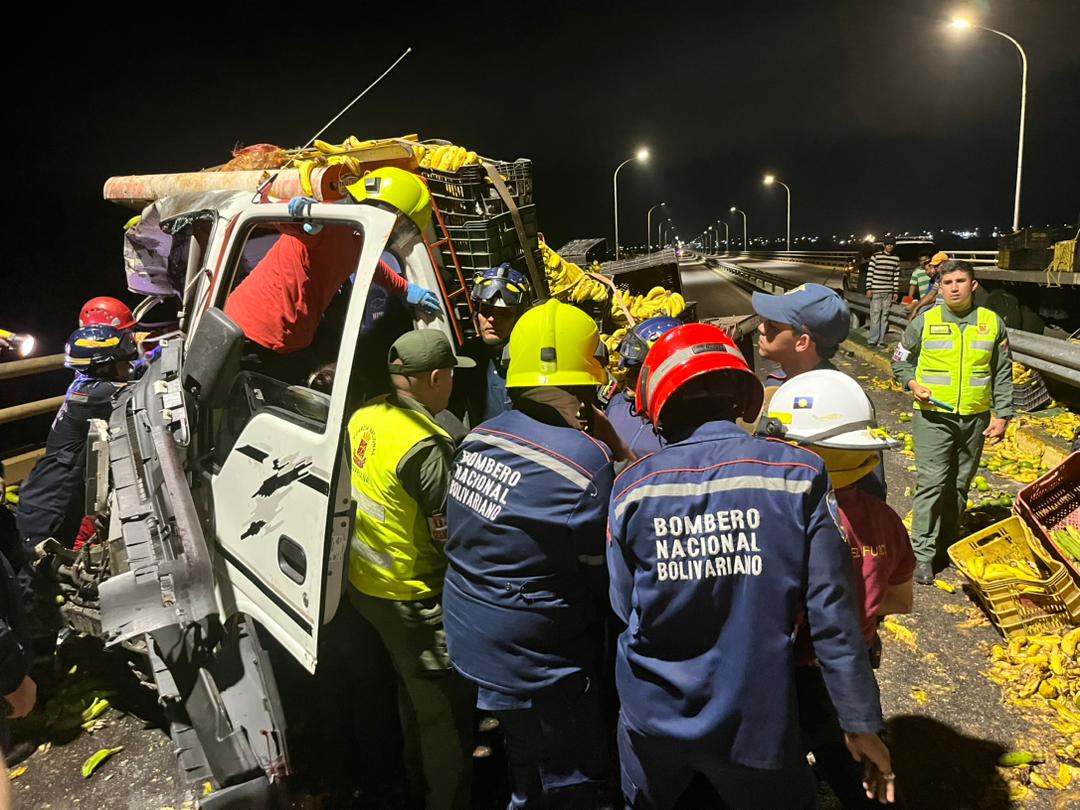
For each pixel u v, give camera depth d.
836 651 1.99
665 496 2.04
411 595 2.86
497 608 2.44
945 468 4.76
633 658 2.16
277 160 3.96
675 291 7.91
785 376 3.22
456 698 2.92
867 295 16.56
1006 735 3.46
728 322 6.99
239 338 3.04
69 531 4.71
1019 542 4.33
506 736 2.59
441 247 3.73
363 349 3.81
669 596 2.02
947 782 3.20
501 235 4.05
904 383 4.95
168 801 3.43
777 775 2.07
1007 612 4.13
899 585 2.60
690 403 2.22
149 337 5.56
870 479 2.87
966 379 4.61
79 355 4.54
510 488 2.40
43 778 3.62
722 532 2.00
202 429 3.28
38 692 4.30
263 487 2.77
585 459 2.38
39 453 6.55
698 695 2.03
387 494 2.77
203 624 3.06
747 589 1.98
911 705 3.72
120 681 4.29
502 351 3.88
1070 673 3.74
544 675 2.44
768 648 1.98
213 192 3.85
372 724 3.34
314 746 3.71
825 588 1.98
